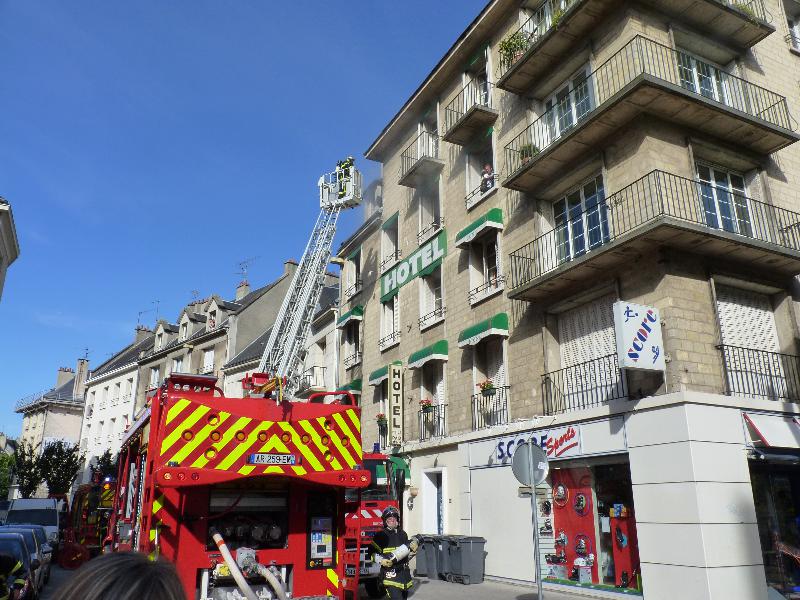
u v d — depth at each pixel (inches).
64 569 757.3
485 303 670.5
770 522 449.4
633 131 507.8
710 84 573.3
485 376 663.1
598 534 486.0
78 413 2199.8
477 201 710.5
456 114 796.0
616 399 477.7
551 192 604.7
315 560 288.8
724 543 399.5
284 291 1612.9
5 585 369.1
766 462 449.1
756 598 399.2
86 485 788.0
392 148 975.6
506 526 562.6
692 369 445.4
